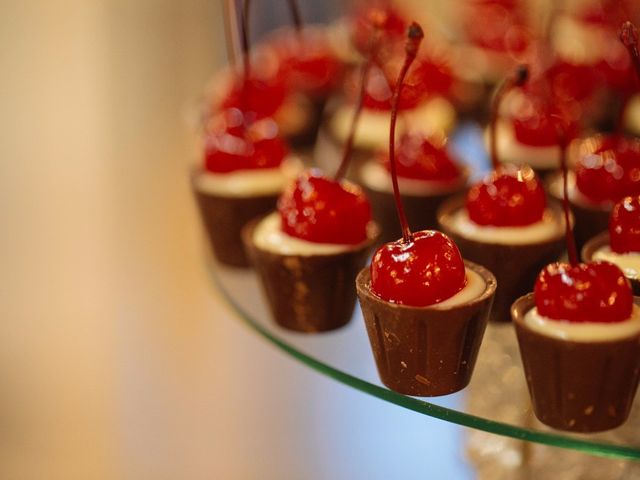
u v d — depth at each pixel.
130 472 0.50
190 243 0.62
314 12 0.57
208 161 0.36
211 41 0.67
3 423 0.54
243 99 0.36
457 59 0.47
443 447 0.46
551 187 0.33
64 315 0.59
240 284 0.34
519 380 0.27
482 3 0.48
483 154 0.40
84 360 0.57
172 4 0.67
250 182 0.35
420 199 0.35
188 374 0.55
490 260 0.29
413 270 0.25
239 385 0.53
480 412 0.25
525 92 0.38
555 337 0.24
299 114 0.46
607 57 0.41
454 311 0.25
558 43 0.43
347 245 0.30
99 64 0.69
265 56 0.47
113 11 0.69
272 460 0.48
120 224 0.64
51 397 0.55
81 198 0.66
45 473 0.51
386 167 0.36
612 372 0.24
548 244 0.29
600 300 0.24
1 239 0.63
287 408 0.51
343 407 0.50
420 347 0.25
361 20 0.42
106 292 0.60
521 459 0.32
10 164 0.67
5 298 0.60
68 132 0.69
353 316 0.31
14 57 0.68
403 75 0.24
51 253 0.62
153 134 0.68
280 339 0.30
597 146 0.32
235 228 0.35
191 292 0.59
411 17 0.45
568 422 0.25
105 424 0.53
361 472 0.46
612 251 0.27
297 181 0.31
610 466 0.30
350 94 0.44
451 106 0.43
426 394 0.26
